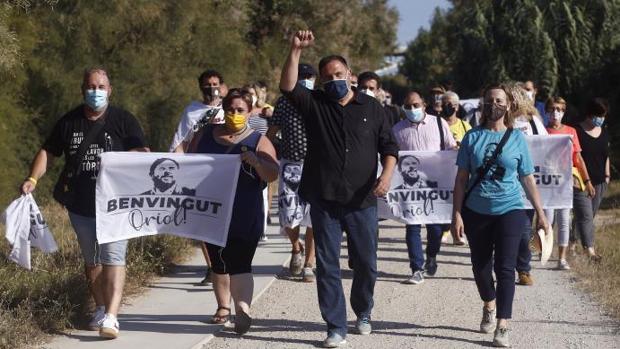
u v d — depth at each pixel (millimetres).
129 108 19984
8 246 11578
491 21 26594
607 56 25266
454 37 29297
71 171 8227
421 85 56219
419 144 11344
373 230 8211
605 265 12188
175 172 8281
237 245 8391
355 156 8023
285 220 10859
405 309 9672
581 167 12500
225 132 8602
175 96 21250
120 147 8305
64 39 18578
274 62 34688
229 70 24703
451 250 13578
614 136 24609
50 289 9289
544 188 11570
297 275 11336
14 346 7805
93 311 9102
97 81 8094
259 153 8469
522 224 8164
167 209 8312
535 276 11578
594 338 8430
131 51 20594
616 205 19828
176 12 21969
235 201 8383
